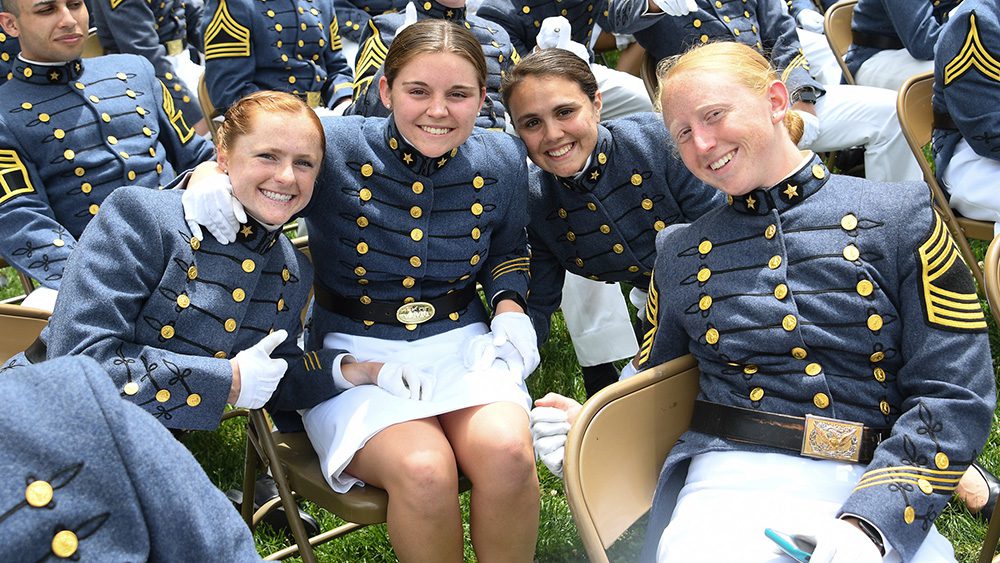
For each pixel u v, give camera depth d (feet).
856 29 16.76
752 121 7.26
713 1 15.15
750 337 7.28
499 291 9.42
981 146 12.02
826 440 7.07
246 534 4.83
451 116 8.55
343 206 8.84
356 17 18.29
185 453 4.65
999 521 8.26
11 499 4.02
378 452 7.93
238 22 15.34
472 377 8.54
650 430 7.58
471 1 14.53
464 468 8.18
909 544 6.50
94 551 4.16
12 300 13.28
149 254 7.71
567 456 6.84
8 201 10.65
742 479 7.08
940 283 6.97
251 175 7.71
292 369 8.66
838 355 7.16
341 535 10.08
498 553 8.16
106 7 17.28
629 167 9.84
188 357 7.64
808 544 6.38
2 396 4.18
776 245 7.33
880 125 14.90
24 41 11.12
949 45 12.06
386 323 9.11
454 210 9.10
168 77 17.53
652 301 8.08
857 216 7.19
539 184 10.13
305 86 16.03
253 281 8.04
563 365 13.33
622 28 14.40
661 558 7.04
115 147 11.44
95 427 4.26
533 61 9.40
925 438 6.73
